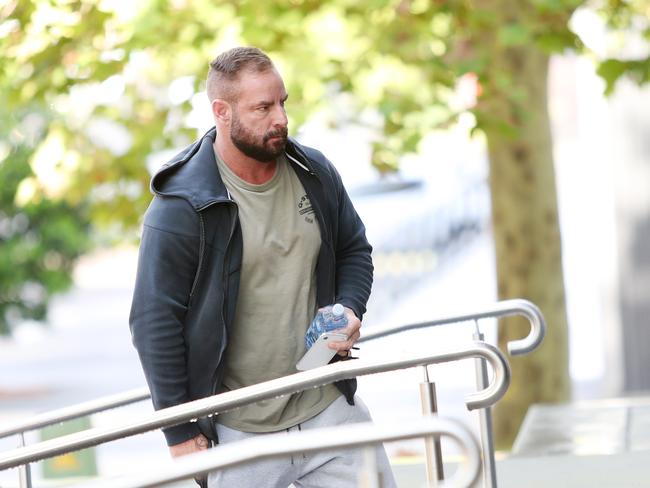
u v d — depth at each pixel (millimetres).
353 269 11148
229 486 10398
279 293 10328
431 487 9609
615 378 35844
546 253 27781
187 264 10070
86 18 23203
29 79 24109
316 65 25562
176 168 10297
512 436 27703
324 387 10586
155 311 10008
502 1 22969
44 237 42938
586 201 52500
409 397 47250
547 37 22609
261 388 9375
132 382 58812
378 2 23422
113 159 26938
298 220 10430
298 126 24844
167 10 23875
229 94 10109
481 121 23203
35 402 54125
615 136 35562
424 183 58906
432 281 61812
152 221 10125
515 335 27844
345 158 28578
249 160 10203
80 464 21250
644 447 19234
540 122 27578
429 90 25000
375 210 63000
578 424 21906
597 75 23109
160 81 26375
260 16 23688
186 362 10211
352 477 10500
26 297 46812
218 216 10078
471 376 51219
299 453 7031
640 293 35469
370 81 27094
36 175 27062
